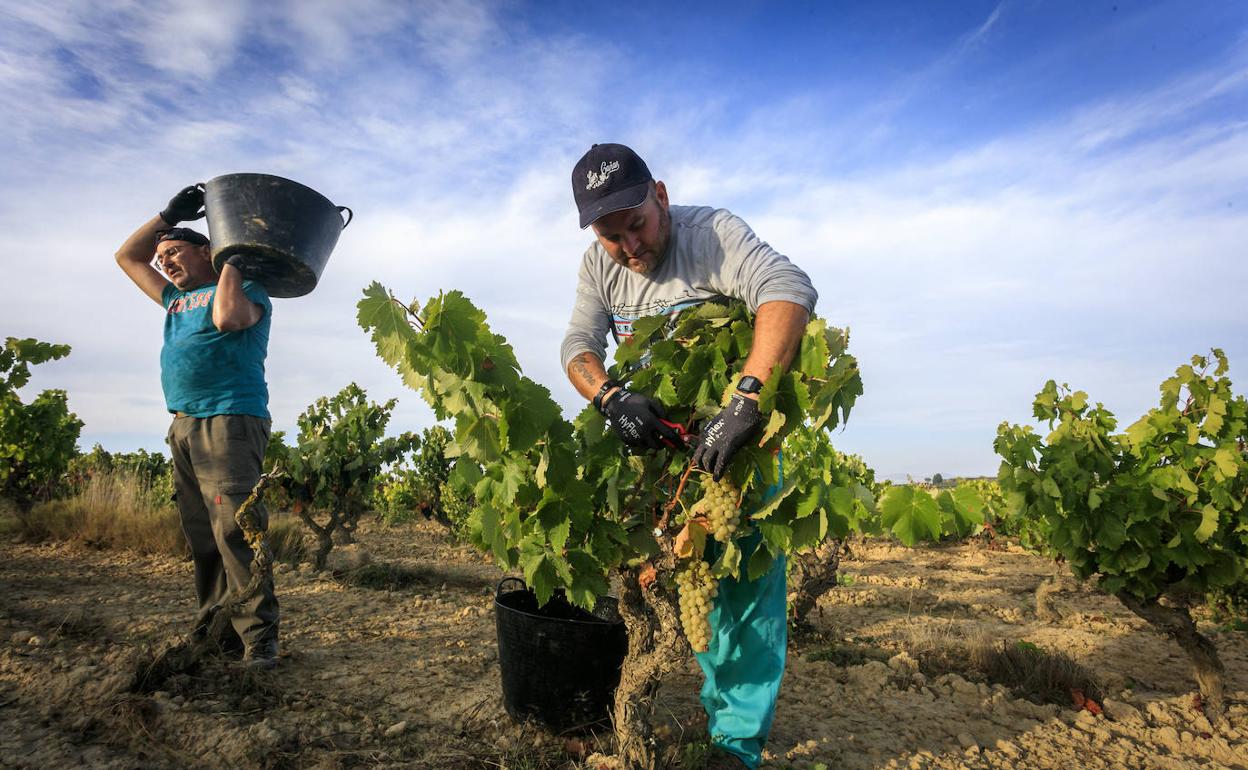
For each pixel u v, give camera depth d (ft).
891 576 28.40
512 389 7.52
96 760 8.87
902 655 14.74
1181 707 12.82
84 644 13.15
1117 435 15.80
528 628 9.92
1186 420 15.07
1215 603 20.57
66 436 36.76
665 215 8.65
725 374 8.46
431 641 15.39
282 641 14.93
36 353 34.60
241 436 13.02
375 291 7.42
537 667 9.89
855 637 17.25
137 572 22.30
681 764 8.88
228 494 12.75
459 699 11.51
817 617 19.69
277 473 12.26
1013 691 13.51
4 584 18.99
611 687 9.91
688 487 8.52
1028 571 30.27
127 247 14.57
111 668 11.22
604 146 8.08
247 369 13.21
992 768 10.09
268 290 13.96
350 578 22.62
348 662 13.61
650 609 8.64
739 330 8.40
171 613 16.40
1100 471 15.15
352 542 32.45
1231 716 12.47
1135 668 15.44
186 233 13.73
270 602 12.81
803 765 9.78
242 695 10.91
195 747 9.28
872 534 8.16
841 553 16.83
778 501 7.63
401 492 40.96
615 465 8.76
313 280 13.53
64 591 18.69
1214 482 14.47
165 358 13.26
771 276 7.81
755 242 8.36
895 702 12.39
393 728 10.08
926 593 24.03
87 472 43.06
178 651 11.32
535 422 7.55
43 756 8.87
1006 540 38.88
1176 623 13.53
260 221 12.53
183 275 13.66
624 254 8.59
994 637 17.75
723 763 9.05
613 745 9.47
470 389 7.34
